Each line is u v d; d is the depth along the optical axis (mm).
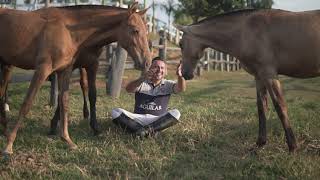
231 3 25500
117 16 4965
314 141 5480
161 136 5543
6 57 5184
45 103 7734
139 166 4566
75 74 10227
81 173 4336
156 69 5566
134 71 12969
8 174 4262
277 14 4996
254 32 4961
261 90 5250
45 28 4887
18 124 4820
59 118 5664
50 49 4809
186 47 5395
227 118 6742
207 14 26359
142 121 5512
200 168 4590
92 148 5043
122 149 5043
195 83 12523
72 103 7664
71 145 5074
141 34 4871
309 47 4809
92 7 5051
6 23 5039
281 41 4875
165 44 13586
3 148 5043
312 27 4820
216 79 14609
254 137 5680
